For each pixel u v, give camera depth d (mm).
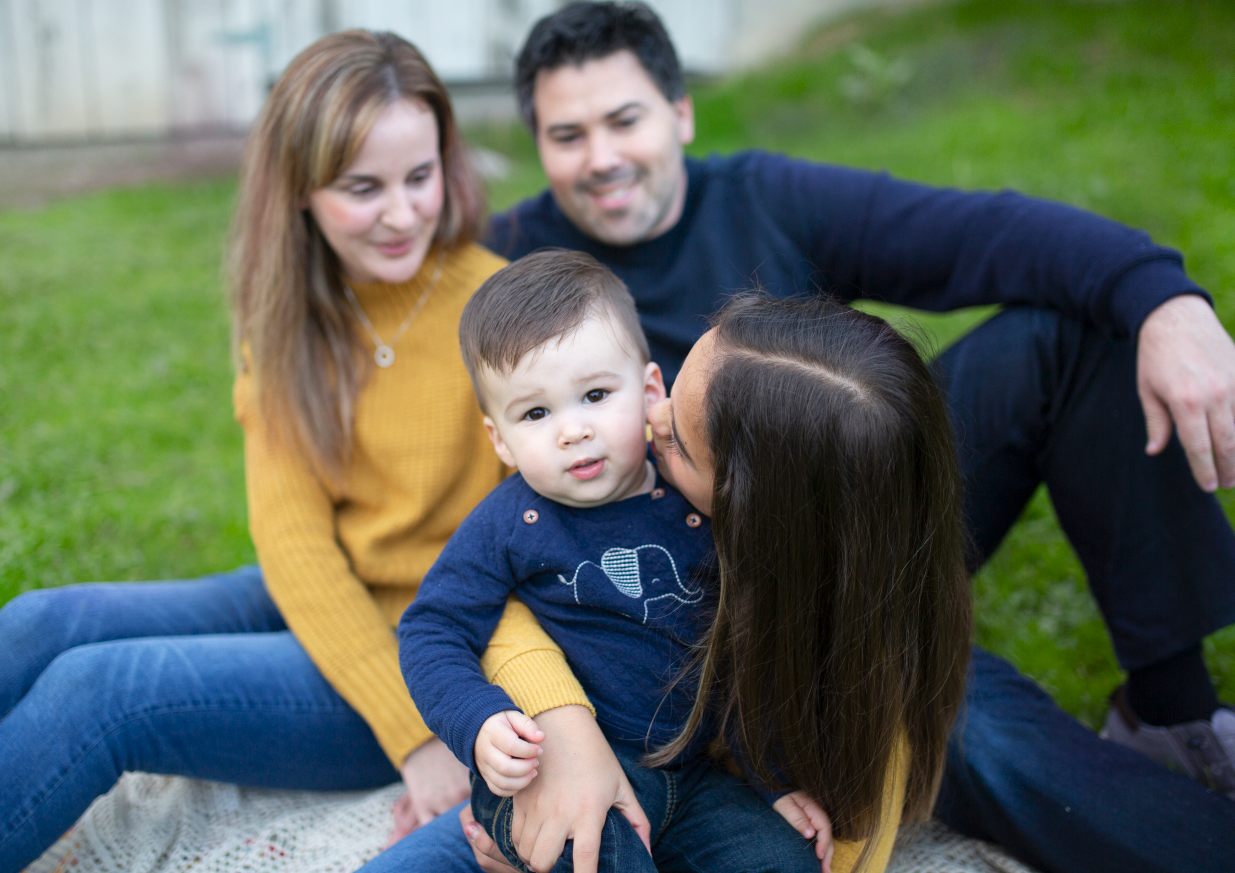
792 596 1325
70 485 2973
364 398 1952
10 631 1747
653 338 2170
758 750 1407
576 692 1400
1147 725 1825
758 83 6652
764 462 1288
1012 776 1613
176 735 1656
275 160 1873
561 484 1416
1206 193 4113
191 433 3334
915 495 1350
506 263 2031
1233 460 1639
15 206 5262
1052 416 1875
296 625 1814
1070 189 4254
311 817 1831
